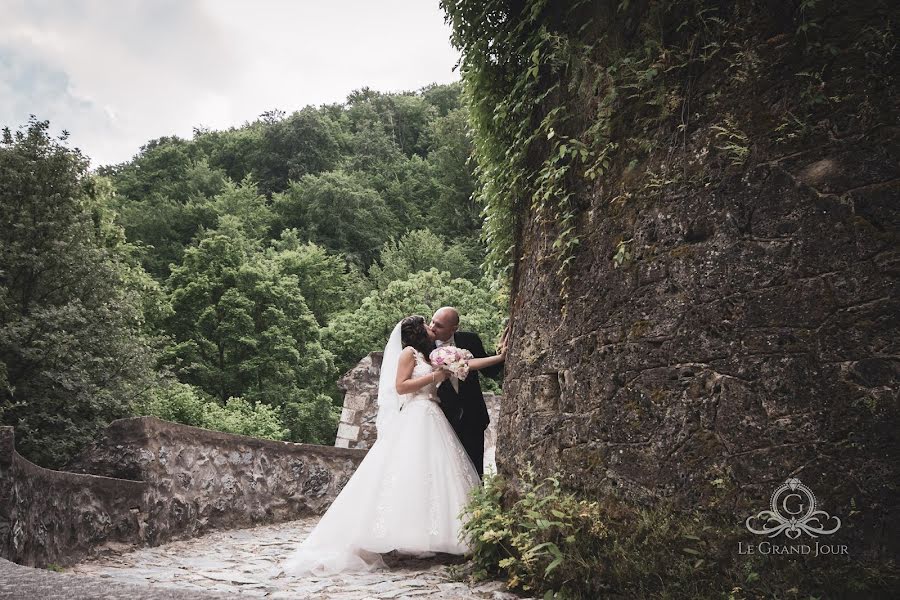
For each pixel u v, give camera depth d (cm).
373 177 5634
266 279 3372
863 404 266
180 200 5175
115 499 533
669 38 354
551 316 404
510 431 431
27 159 1174
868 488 260
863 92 286
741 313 304
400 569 456
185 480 654
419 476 466
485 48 473
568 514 341
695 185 330
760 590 272
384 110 7019
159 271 4281
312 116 6066
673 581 296
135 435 590
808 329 284
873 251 274
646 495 319
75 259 1177
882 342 266
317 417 2958
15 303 1107
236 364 3128
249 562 500
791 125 302
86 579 196
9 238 1131
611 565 319
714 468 298
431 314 3027
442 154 5369
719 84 330
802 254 291
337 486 920
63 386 1047
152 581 404
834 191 287
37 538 409
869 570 253
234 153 6031
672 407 319
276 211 5209
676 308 327
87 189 1358
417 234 4319
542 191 425
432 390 520
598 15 396
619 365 347
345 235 4916
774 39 313
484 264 526
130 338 1223
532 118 454
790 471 277
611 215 371
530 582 354
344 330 3291
